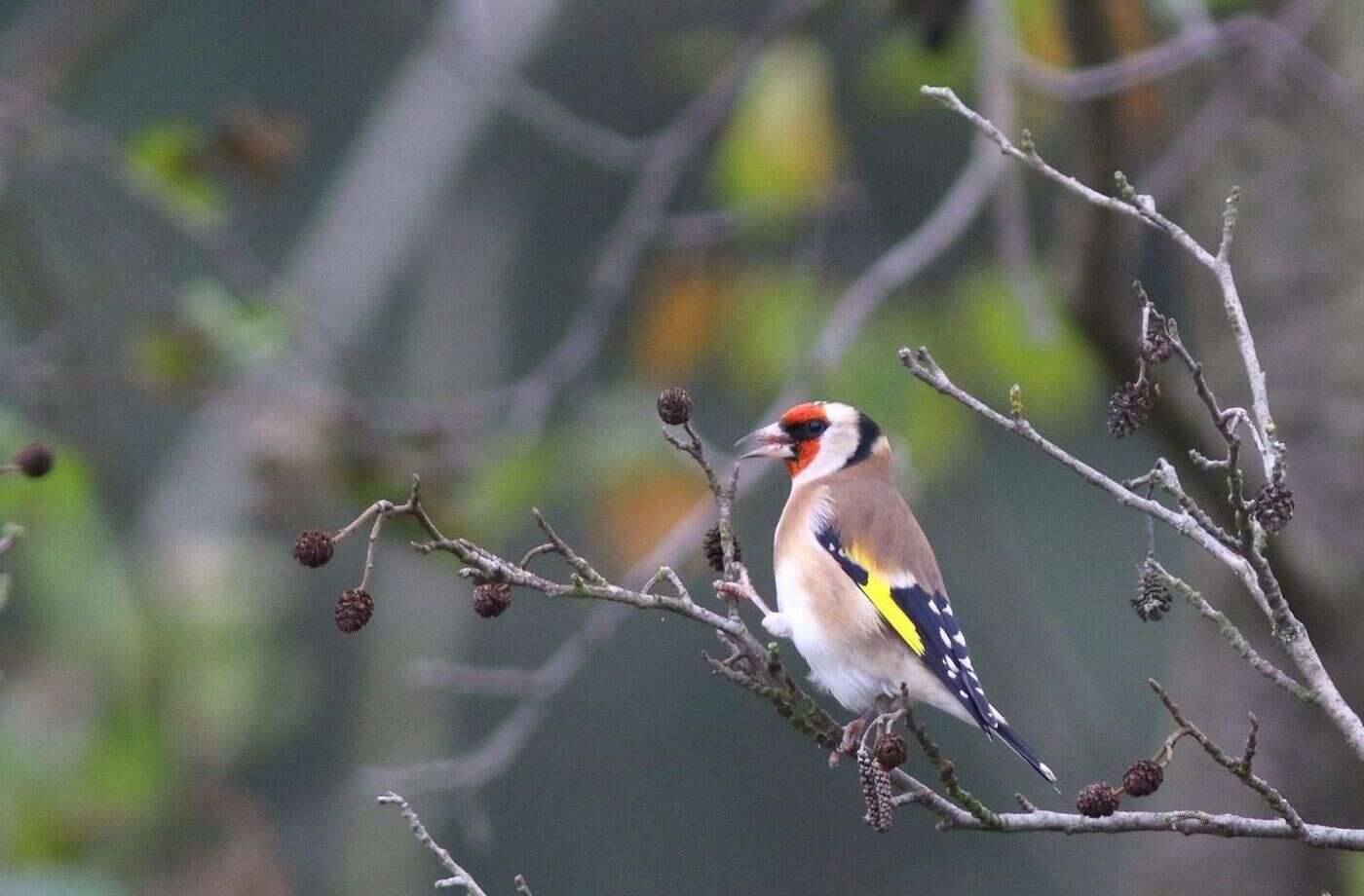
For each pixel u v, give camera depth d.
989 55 10.27
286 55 22.25
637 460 12.12
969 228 14.02
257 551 14.77
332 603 19.25
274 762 19.23
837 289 12.90
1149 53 9.70
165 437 17.59
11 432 11.47
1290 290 11.33
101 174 14.83
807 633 8.55
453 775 11.40
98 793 12.31
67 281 13.62
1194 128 11.53
